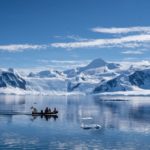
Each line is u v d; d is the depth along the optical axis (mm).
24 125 117000
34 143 85000
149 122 129250
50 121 129375
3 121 128000
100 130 106688
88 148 80000
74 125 117875
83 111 187625
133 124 122375
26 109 193250
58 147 80812
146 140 89562
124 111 192125
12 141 87312
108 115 161250
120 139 90812
